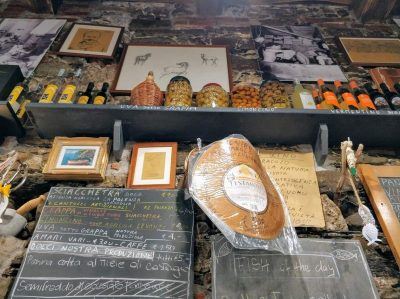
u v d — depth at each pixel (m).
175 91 2.41
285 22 3.64
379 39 3.43
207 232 1.94
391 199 2.07
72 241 1.82
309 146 2.40
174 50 3.17
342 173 2.04
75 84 2.69
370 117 2.23
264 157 2.31
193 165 1.86
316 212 2.05
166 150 2.29
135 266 1.76
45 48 3.15
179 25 3.53
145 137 2.37
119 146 2.21
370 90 2.71
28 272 1.71
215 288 1.73
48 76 2.88
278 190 2.03
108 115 2.23
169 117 2.24
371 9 3.60
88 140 2.27
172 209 1.96
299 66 3.06
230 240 1.70
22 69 2.91
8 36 3.27
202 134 2.36
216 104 2.33
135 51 3.13
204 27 3.52
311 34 3.46
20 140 2.39
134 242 1.84
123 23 3.53
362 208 1.90
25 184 2.14
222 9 3.68
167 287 1.70
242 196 1.73
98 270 1.74
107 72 2.97
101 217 1.92
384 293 1.78
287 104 2.43
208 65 3.04
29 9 3.62
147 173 2.16
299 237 1.96
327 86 2.93
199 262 1.84
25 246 1.85
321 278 1.77
